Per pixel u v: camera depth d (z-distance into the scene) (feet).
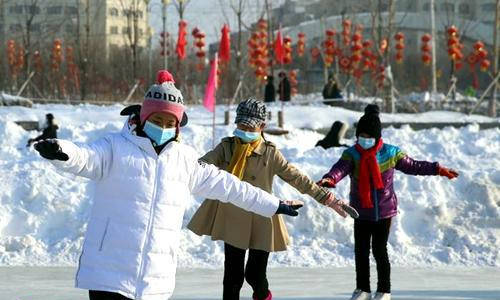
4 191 48.62
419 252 45.85
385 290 30.71
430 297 33.14
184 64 196.85
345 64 158.61
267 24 164.86
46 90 168.86
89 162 18.21
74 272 40.16
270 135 81.15
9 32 239.30
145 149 18.74
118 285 18.26
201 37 145.89
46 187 48.93
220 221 26.66
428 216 48.26
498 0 137.39
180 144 19.27
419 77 246.88
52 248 45.11
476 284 37.11
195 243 45.01
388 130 72.59
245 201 19.85
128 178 18.53
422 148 63.21
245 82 174.40
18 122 99.14
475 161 58.90
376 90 167.53
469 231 47.62
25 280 37.55
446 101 142.61
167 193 18.78
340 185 50.16
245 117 26.48
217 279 38.22
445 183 50.88
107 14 287.28
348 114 109.40
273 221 26.84
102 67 204.13
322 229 46.73
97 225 18.54
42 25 229.66
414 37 271.90
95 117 105.81
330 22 233.35
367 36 215.92
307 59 248.32
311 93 222.89
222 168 26.94
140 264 18.42
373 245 30.78
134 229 18.45
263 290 27.25
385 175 30.50
